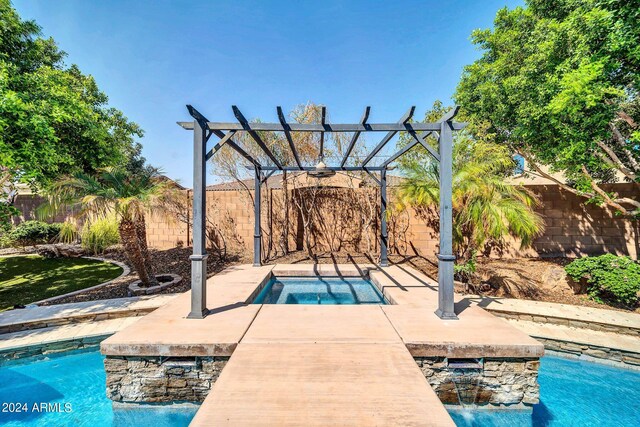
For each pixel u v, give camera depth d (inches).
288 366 111.0
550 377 165.2
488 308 222.8
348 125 168.1
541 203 323.9
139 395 130.6
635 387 155.7
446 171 159.6
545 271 290.0
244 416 84.9
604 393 150.7
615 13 194.5
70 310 219.5
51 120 237.9
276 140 421.4
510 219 241.1
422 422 83.1
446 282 157.3
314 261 350.9
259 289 238.4
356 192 397.1
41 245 440.5
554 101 220.5
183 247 410.6
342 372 107.2
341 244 398.6
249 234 404.5
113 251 434.0
